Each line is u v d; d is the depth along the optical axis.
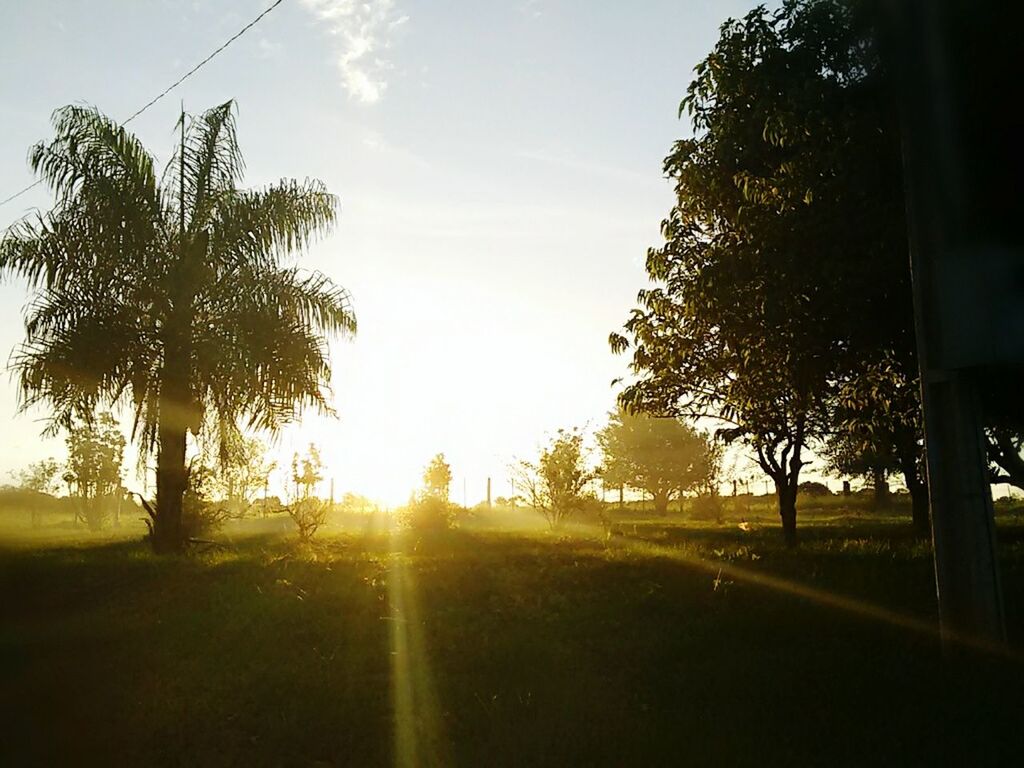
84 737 6.95
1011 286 7.86
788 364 12.16
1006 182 8.19
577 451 28.84
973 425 8.08
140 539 23.64
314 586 12.98
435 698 7.59
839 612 10.59
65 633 10.22
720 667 8.09
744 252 11.96
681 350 14.79
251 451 22.02
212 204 18.50
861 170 10.45
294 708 7.37
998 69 8.57
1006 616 9.70
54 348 16.91
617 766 5.88
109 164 17.94
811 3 11.54
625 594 12.15
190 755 6.52
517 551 18.06
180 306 17.80
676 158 13.28
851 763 5.77
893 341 11.48
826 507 56.84
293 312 18.22
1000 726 6.34
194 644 9.62
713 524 41.12
